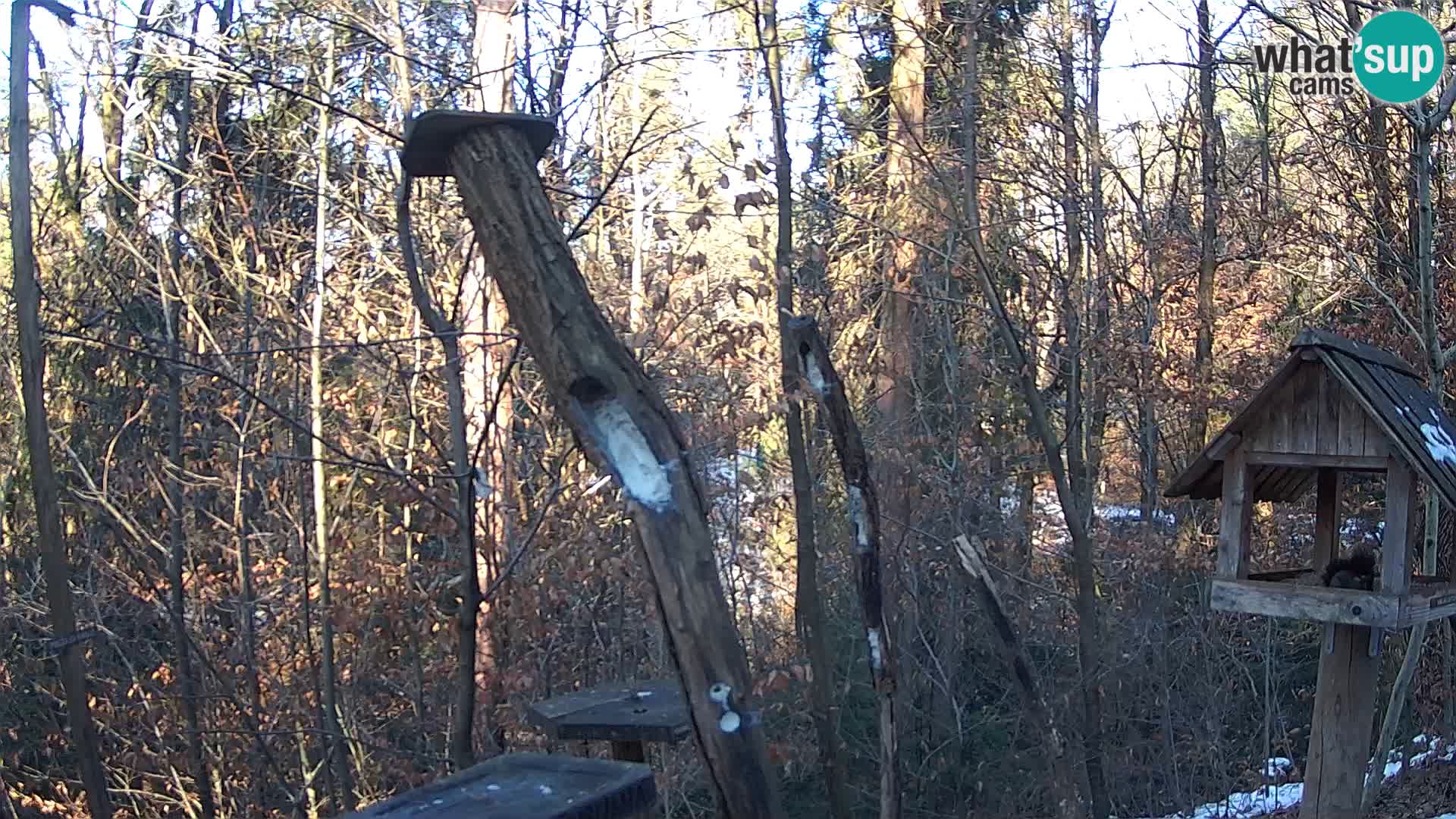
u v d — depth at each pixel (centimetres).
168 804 1056
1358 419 546
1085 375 995
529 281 290
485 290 743
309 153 1023
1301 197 1245
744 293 1081
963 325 1202
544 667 866
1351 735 580
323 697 985
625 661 966
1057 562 1126
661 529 271
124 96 1118
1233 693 1196
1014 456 1148
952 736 1102
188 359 966
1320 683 593
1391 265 1003
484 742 786
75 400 1035
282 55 993
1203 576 1094
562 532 867
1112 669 918
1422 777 1035
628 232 1155
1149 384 1039
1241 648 1156
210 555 1098
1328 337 550
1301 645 1220
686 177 976
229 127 1098
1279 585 566
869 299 1195
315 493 927
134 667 1062
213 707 999
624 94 1005
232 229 1099
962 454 1158
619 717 436
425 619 886
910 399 1177
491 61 722
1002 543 1141
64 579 466
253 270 1158
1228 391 1112
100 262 1029
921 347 1162
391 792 944
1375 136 979
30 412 454
